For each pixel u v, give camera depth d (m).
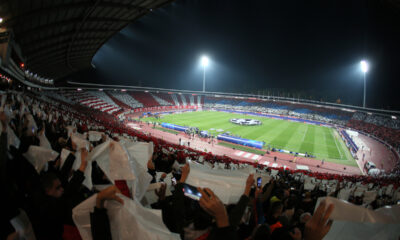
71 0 26.25
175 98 122.06
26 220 2.87
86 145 5.39
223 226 2.14
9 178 3.16
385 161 43.91
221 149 45.56
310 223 2.51
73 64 74.56
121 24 45.00
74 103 61.22
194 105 117.94
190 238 2.77
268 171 21.42
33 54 40.34
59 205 3.04
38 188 3.05
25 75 40.78
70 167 4.04
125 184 3.55
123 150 3.37
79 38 44.00
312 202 7.42
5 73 26.58
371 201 10.97
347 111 92.88
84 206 2.64
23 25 26.06
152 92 120.69
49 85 77.81
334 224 2.99
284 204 6.20
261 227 2.89
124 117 70.62
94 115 52.56
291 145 50.19
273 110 103.56
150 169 4.89
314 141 54.59
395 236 2.68
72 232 3.02
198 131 55.12
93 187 4.28
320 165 39.75
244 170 5.42
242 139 49.25
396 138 58.56
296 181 18.02
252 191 5.06
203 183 3.90
